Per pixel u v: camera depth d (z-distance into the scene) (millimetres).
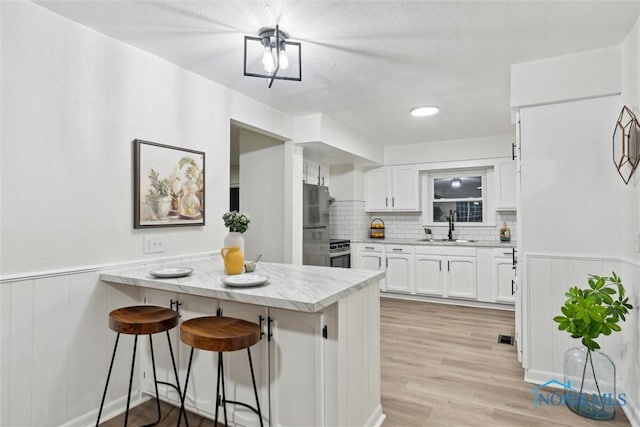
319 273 2152
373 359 2059
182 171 2539
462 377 2611
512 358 2961
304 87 2971
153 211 2336
